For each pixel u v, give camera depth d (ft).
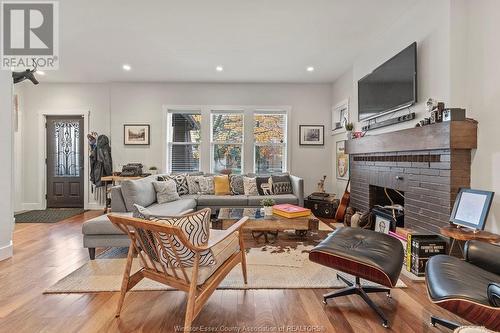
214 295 6.57
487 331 3.43
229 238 6.70
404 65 9.38
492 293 3.78
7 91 9.05
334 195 15.87
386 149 10.27
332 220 14.49
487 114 7.19
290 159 18.03
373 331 5.25
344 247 6.06
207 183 15.49
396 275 5.38
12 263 8.55
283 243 10.40
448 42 7.80
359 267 5.49
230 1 8.71
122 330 5.27
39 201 17.92
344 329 5.32
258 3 8.83
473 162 7.48
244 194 15.31
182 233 4.57
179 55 13.24
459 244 7.45
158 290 6.79
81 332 5.20
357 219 11.96
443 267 5.01
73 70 15.40
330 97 17.98
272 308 6.04
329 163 18.04
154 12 9.35
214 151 18.20
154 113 17.85
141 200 10.96
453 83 7.75
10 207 9.13
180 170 18.20
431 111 8.13
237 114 18.16
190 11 9.30
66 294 6.60
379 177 11.10
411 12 9.35
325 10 9.30
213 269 5.53
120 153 17.90
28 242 10.71
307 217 9.98
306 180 18.12
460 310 4.06
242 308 6.04
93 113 17.99
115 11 9.27
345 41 11.79
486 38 7.21
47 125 18.11
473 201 6.76
